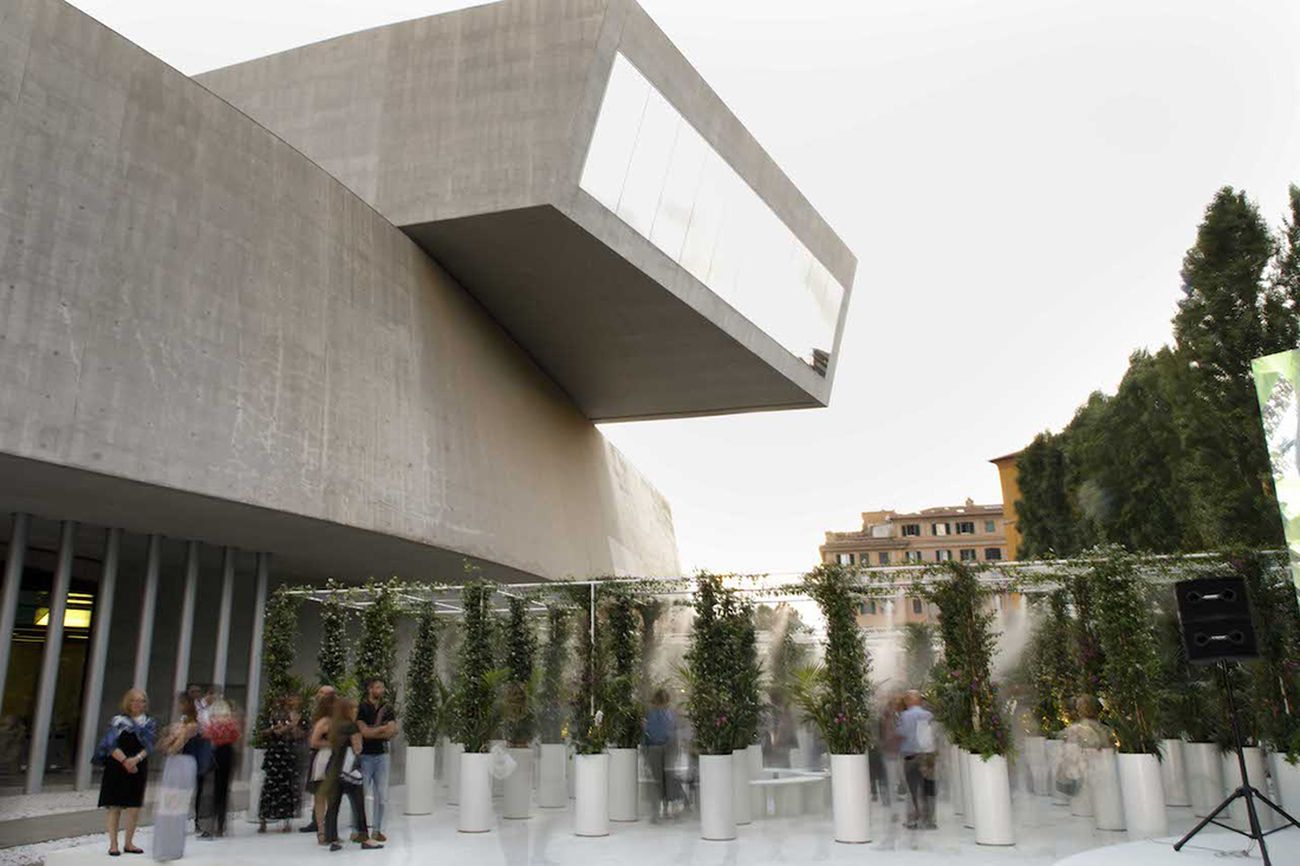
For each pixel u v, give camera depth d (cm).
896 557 10144
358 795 1022
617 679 1208
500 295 2525
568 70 2080
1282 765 1040
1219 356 2145
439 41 2261
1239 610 865
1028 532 3931
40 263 1370
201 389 1582
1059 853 953
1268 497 2042
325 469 1822
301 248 1856
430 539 2128
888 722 1234
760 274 2827
